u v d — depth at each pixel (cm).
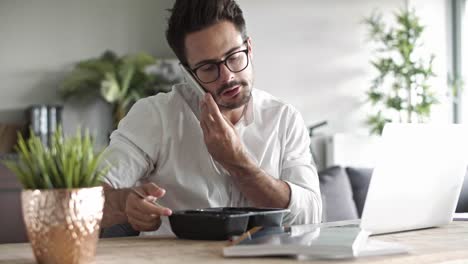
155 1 589
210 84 157
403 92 566
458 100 570
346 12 576
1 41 550
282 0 557
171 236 133
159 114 175
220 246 114
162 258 100
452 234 132
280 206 157
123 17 580
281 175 179
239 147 151
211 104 148
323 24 570
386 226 129
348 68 577
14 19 553
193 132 175
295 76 562
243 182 155
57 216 91
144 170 174
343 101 577
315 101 568
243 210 138
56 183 92
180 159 174
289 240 101
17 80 553
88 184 94
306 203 162
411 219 133
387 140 121
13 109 551
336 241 99
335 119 574
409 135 124
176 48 162
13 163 93
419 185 130
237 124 176
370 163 550
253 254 98
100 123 566
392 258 98
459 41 568
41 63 559
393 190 125
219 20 154
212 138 149
